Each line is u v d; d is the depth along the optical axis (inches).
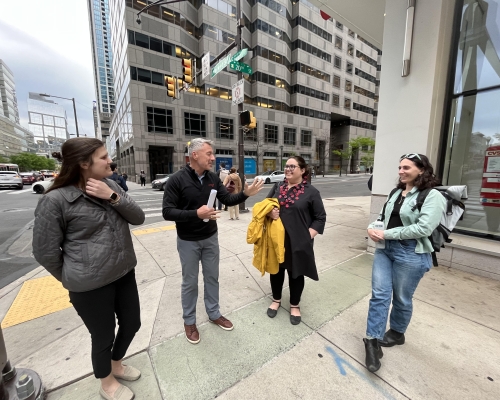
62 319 98.3
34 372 66.3
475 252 130.1
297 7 1475.1
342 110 1860.2
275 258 89.2
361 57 1956.2
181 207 80.1
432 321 92.7
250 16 1334.9
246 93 1354.6
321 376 69.7
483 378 68.5
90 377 69.9
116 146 1785.2
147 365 73.5
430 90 133.4
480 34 130.3
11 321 97.3
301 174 93.0
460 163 139.9
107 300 56.7
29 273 145.0
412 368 71.9
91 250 52.3
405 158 72.7
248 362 74.7
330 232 222.5
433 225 64.4
